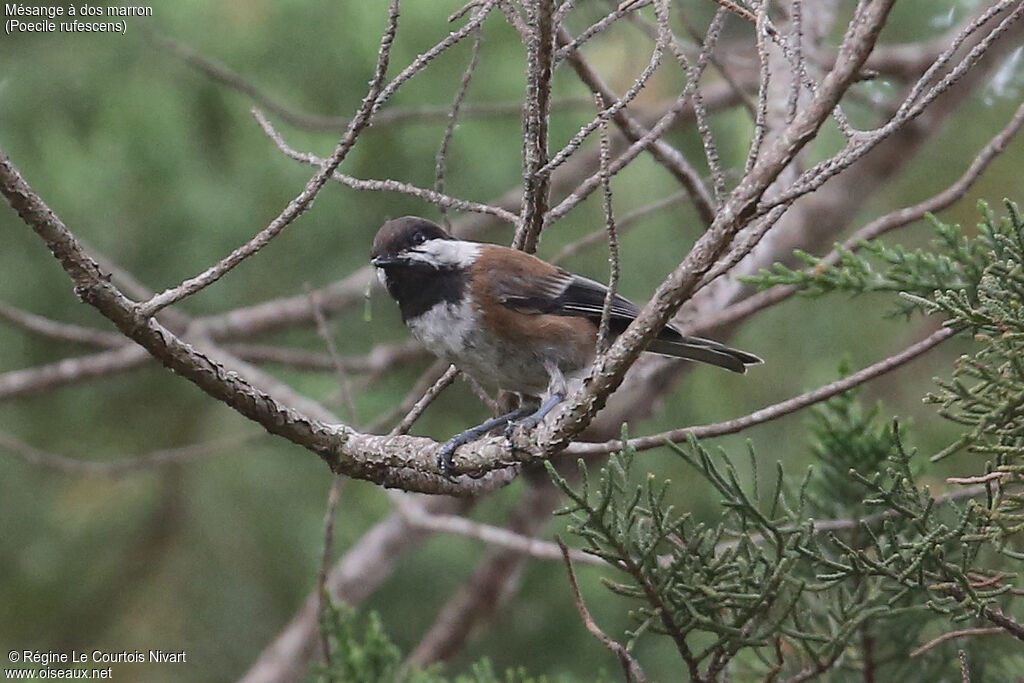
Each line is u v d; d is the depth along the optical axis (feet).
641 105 44.16
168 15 43.34
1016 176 44.37
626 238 45.03
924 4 44.21
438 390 22.62
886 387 43.50
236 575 46.60
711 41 19.38
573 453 23.27
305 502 47.09
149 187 44.24
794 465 43.83
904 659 22.90
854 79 15.96
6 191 17.35
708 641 29.12
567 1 20.10
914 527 22.53
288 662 39.70
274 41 43.96
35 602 46.39
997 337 20.30
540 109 20.42
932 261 22.11
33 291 46.06
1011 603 22.97
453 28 43.55
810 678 21.70
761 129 17.12
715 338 32.45
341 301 43.55
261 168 44.24
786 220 36.06
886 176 37.63
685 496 44.11
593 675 43.62
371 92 18.39
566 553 20.86
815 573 22.90
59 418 47.88
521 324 26.27
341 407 46.39
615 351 17.81
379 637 25.16
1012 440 19.71
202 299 46.19
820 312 46.21
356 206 45.78
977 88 38.65
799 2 17.76
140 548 47.06
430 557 47.29
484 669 25.30
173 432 48.11
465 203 21.81
